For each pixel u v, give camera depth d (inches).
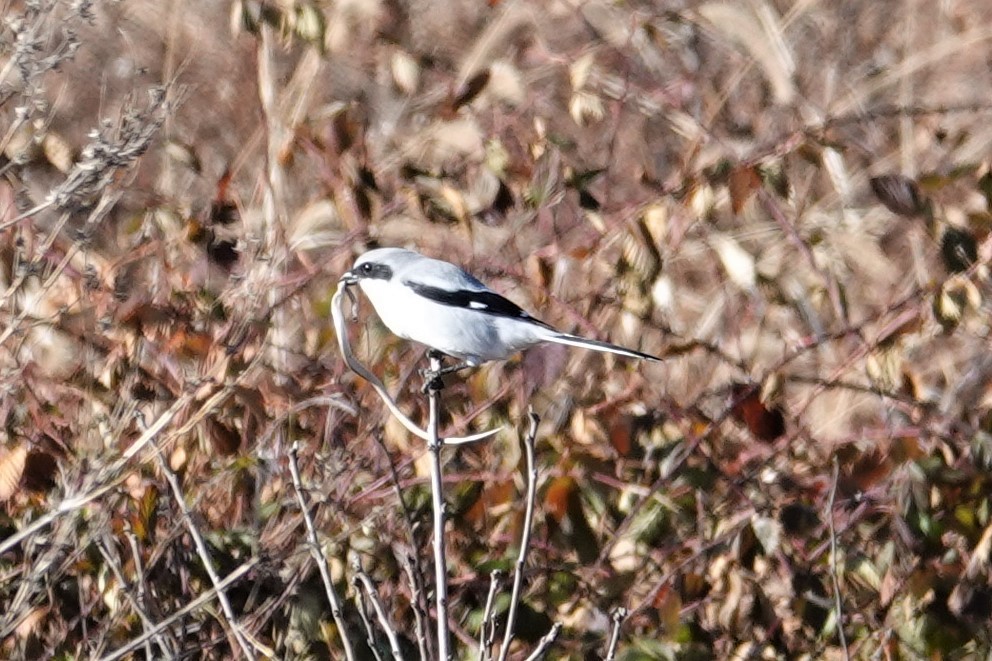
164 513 376.8
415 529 362.6
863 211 530.3
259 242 441.7
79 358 426.9
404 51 497.7
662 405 423.2
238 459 388.5
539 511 401.4
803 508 382.0
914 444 397.4
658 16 522.9
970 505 378.3
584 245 456.8
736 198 432.5
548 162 467.8
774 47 577.3
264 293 432.8
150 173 593.9
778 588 392.5
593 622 382.3
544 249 461.1
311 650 368.2
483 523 403.9
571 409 426.3
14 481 370.3
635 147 608.7
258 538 379.2
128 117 356.8
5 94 370.6
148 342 413.4
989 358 480.4
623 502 397.7
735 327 481.4
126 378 401.1
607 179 490.9
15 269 392.8
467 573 395.2
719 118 589.3
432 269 420.5
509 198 466.9
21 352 408.5
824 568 388.5
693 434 417.7
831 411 475.2
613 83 538.3
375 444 413.7
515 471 392.8
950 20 746.2
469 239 456.8
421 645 294.7
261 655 375.6
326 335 438.9
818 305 464.8
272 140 491.8
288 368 446.9
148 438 337.1
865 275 542.3
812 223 516.4
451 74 588.1
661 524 386.9
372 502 396.2
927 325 411.5
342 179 463.8
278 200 474.3
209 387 394.6
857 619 383.2
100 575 369.4
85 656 365.4
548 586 387.5
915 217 419.5
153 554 362.3
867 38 741.3
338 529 384.8
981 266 408.2
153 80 658.8
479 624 375.6
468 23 669.9
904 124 573.3
